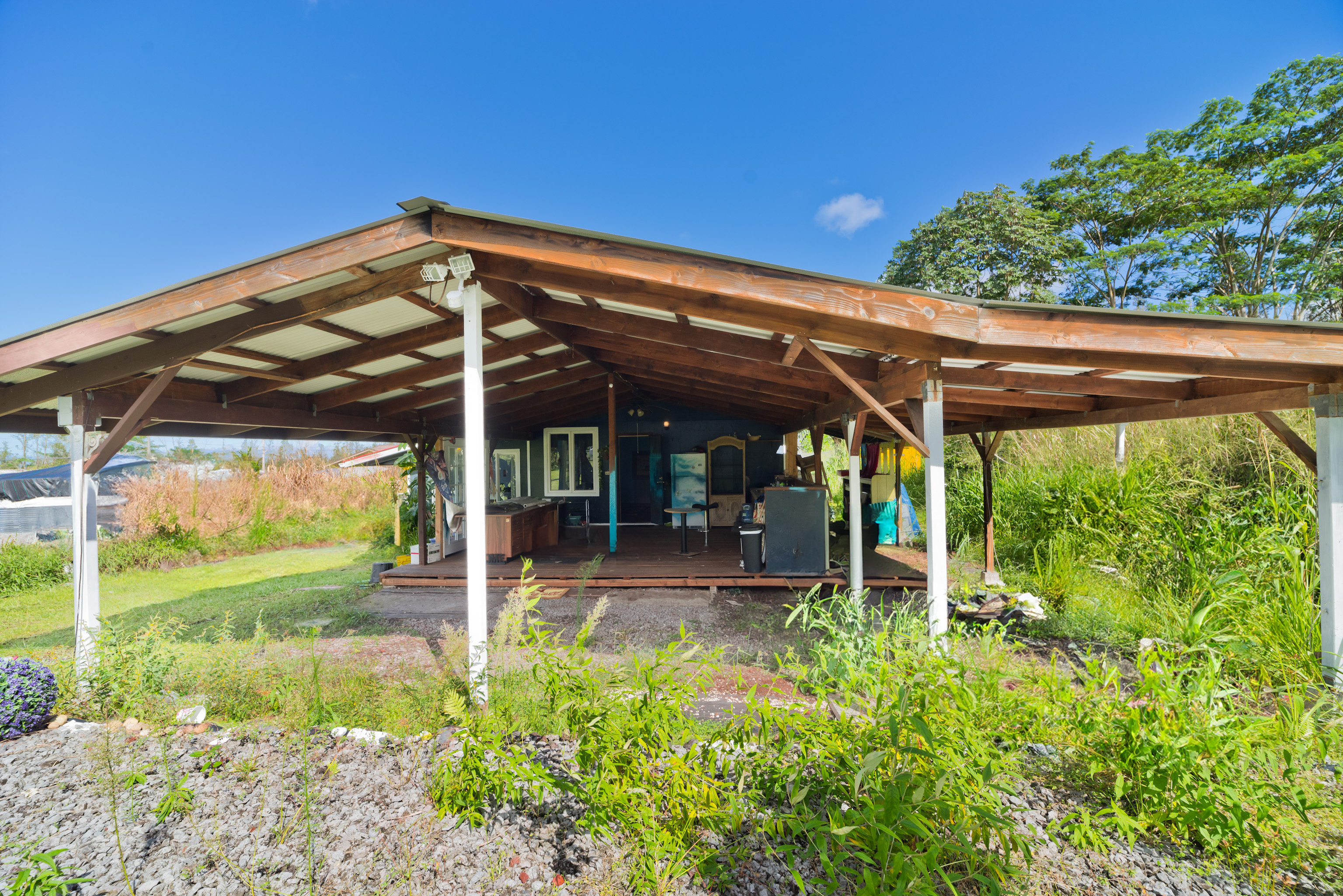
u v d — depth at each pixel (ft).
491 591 24.62
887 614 20.12
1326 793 7.95
